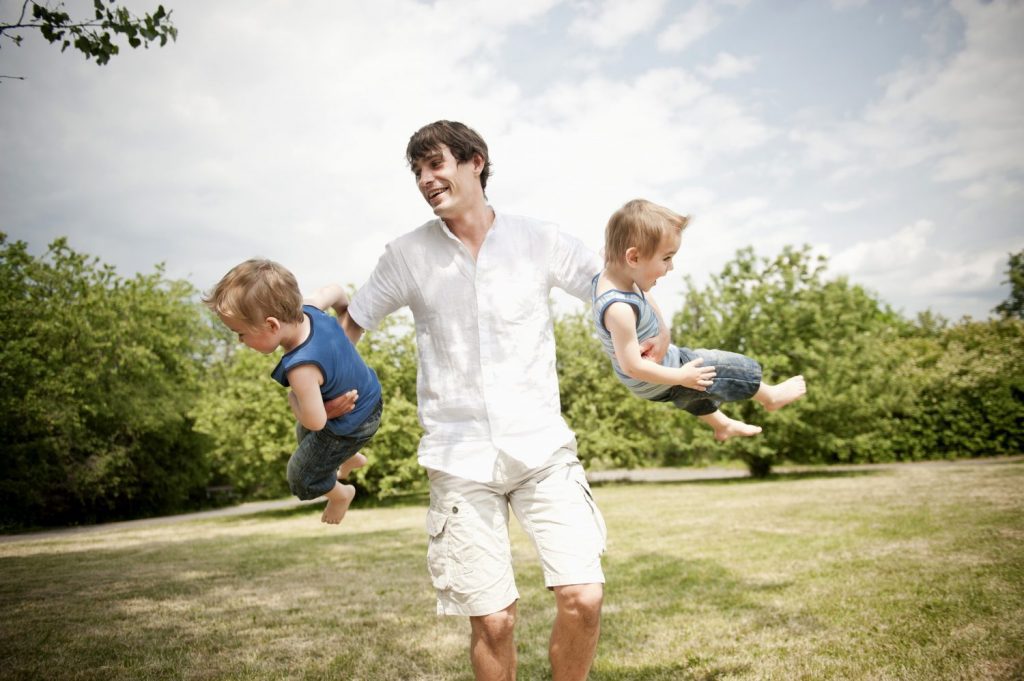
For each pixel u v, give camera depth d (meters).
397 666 3.30
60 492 19.22
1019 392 18.80
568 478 2.10
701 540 6.93
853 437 17.41
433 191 2.17
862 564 5.03
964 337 25.36
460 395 2.16
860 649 3.12
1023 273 28.53
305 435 2.41
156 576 6.51
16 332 18.31
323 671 3.25
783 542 6.41
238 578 6.17
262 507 22.02
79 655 3.64
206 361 25.36
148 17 4.54
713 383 2.48
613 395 19.89
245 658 3.50
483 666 2.01
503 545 2.07
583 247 2.39
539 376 2.19
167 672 3.30
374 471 17.06
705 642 3.39
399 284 2.31
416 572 6.15
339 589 5.41
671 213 2.23
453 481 2.09
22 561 8.39
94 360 19.72
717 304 18.91
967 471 13.74
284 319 2.10
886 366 18.58
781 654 3.13
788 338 17.73
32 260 19.84
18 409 16.95
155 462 21.72
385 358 17.22
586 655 2.00
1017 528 6.17
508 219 2.30
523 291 2.21
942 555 5.16
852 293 18.39
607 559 6.09
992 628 3.30
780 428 16.98
